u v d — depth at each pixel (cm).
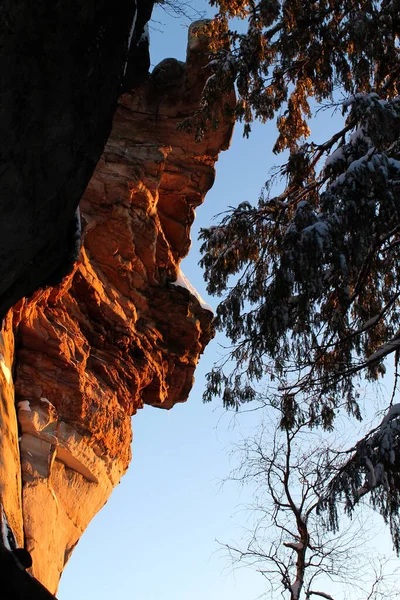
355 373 1177
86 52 656
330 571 1416
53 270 834
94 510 1675
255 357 1286
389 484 996
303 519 1441
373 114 1106
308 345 1229
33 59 624
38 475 1483
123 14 670
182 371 2086
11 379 1501
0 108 618
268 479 1484
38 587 565
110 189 1847
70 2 618
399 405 1035
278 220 1324
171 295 2009
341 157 1140
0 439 1338
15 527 1283
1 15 591
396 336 1142
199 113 1395
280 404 1278
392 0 1283
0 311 795
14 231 675
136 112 1912
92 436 1655
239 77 1345
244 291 1319
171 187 1983
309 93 1444
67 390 1612
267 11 1327
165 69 1927
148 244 1922
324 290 1169
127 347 1878
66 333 1666
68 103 661
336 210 1085
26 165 652
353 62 1296
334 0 1336
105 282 1861
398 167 1098
